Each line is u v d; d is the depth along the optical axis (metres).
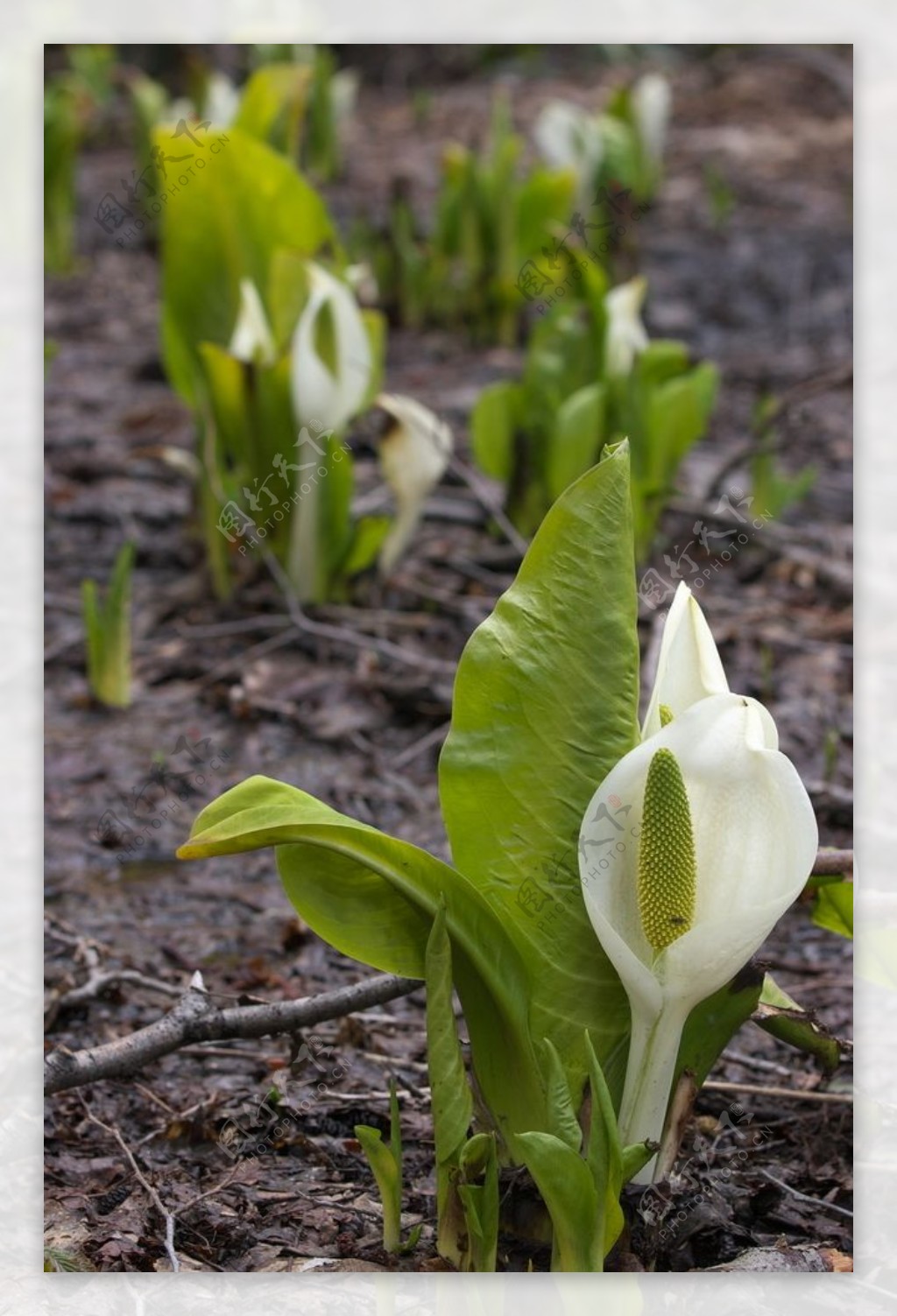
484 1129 0.81
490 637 0.80
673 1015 0.79
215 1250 0.84
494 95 3.60
